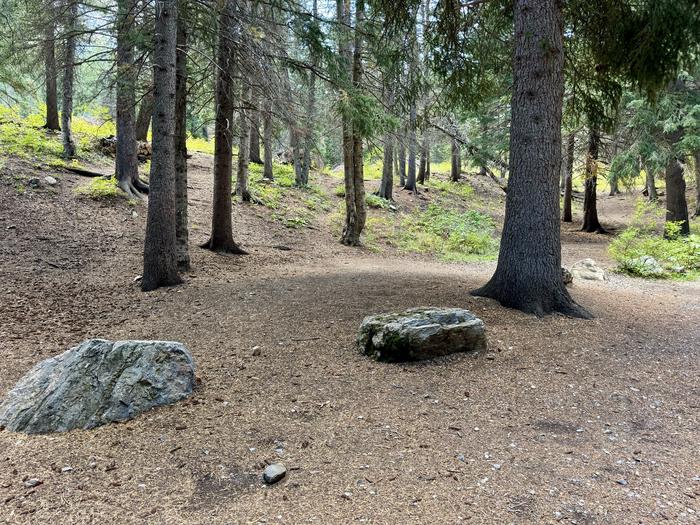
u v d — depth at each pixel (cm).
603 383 429
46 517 252
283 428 351
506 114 1738
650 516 248
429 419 362
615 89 767
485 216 1855
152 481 286
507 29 809
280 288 802
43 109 1997
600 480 283
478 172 3450
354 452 317
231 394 411
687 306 743
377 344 485
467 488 275
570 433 342
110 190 1270
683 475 288
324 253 1352
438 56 819
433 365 466
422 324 483
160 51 752
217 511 257
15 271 836
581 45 798
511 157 647
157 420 364
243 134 1173
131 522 249
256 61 833
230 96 1004
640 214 1474
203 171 2008
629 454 313
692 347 531
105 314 657
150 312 667
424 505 260
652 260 1104
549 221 627
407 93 909
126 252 1019
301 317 630
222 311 666
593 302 716
